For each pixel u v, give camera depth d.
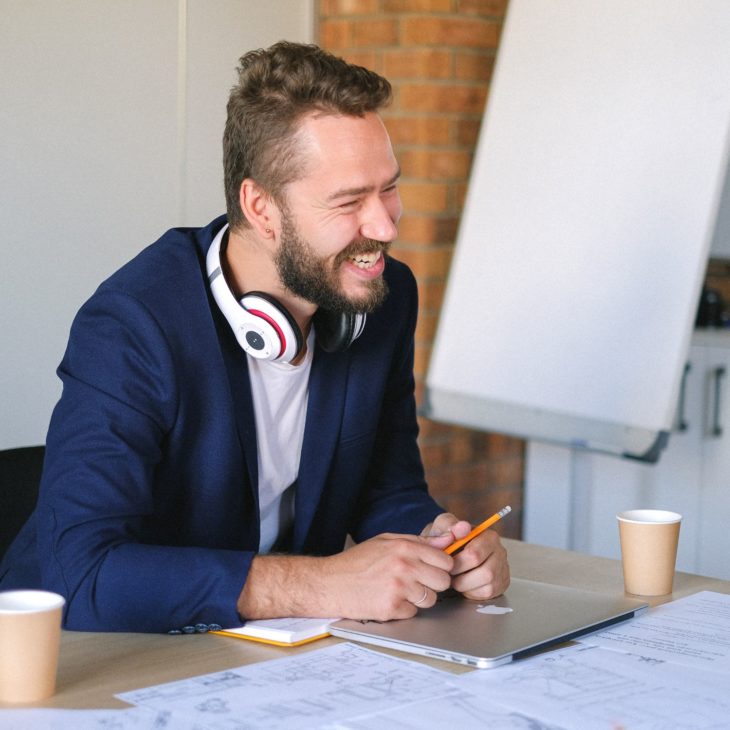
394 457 1.76
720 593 1.46
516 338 3.05
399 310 1.70
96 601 1.28
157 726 0.99
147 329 1.41
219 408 1.46
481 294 3.14
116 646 1.23
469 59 3.37
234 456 1.48
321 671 1.14
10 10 2.60
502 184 3.13
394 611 1.28
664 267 2.76
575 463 3.45
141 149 2.88
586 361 2.89
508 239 3.10
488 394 3.10
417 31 3.28
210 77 3.02
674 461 3.32
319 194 1.39
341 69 1.41
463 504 3.51
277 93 1.40
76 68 2.73
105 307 1.43
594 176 2.94
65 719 1.01
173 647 1.23
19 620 1.04
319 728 0.99
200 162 3.02
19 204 2.66
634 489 3.37
